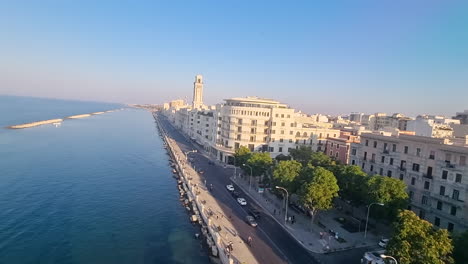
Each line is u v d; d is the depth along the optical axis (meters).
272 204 87.62
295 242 63.84
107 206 85.44
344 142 120.62
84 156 149.62
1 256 56.44
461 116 187.50
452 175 66.50
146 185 108.88
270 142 144.38
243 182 112.25
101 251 60.78
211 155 169.00
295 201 90.81
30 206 81.38
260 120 144.62
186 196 97.25
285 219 72.88
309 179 73.62
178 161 141.25
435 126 113.81
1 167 116.75
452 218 64.56
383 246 62.34
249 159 104.38
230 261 51.44
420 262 43.22
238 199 88.00
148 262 57.34
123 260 57.75
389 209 65.19
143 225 74.19
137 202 90.31
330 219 78.62
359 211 82.31
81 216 77.25
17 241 62.38
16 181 101.06
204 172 126.62
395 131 109.12
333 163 97.38
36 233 66.44
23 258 56.41
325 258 57.62
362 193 71.44
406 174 78.69
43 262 55.69
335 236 66.25
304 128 148.12
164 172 131.12
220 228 67.19
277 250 59.56
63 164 129.62
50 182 103.06
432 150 72.06
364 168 94.19
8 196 87.31
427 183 72.88
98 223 73.88
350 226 74.31
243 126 145.25
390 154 84.06
